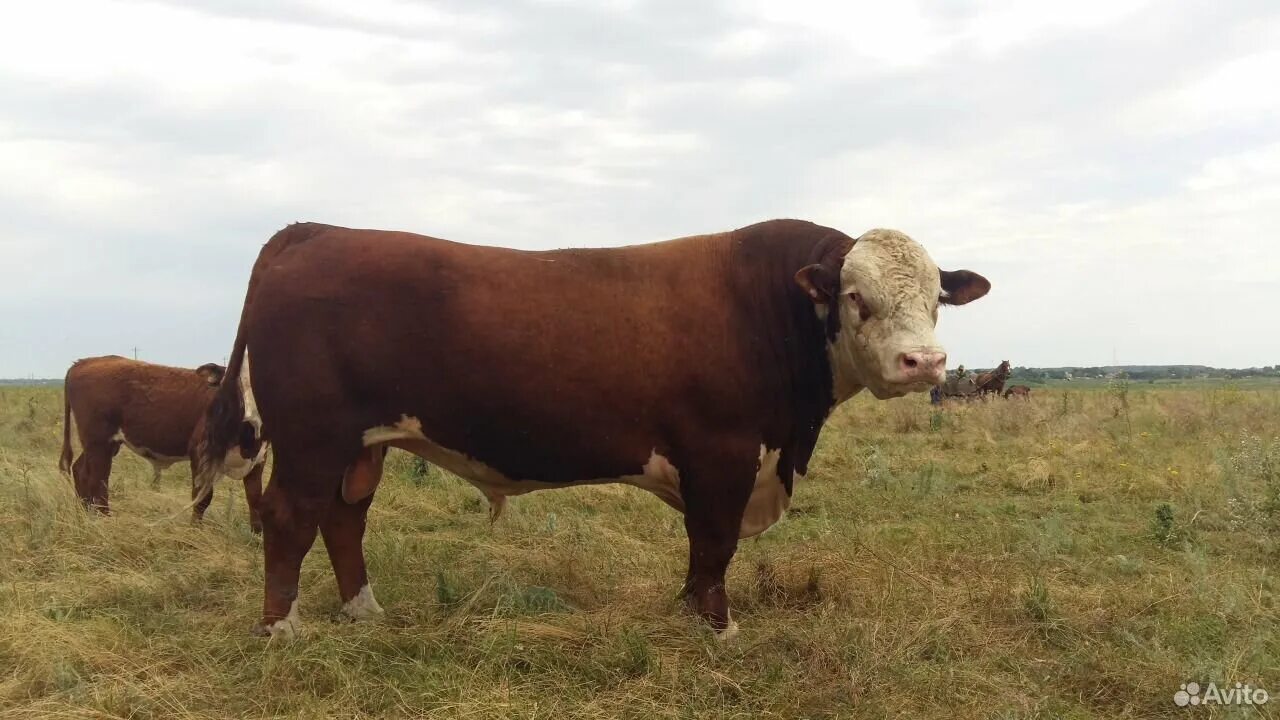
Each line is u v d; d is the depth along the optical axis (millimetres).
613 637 4145
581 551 6059
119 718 3346
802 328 4504
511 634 4113
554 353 4285
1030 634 4465
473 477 4668
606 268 4488
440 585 4969
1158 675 3797
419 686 3637
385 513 7711
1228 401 17094
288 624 4332
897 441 13461
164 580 5266
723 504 4461
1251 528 6559
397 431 4465
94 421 8531
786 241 4574
